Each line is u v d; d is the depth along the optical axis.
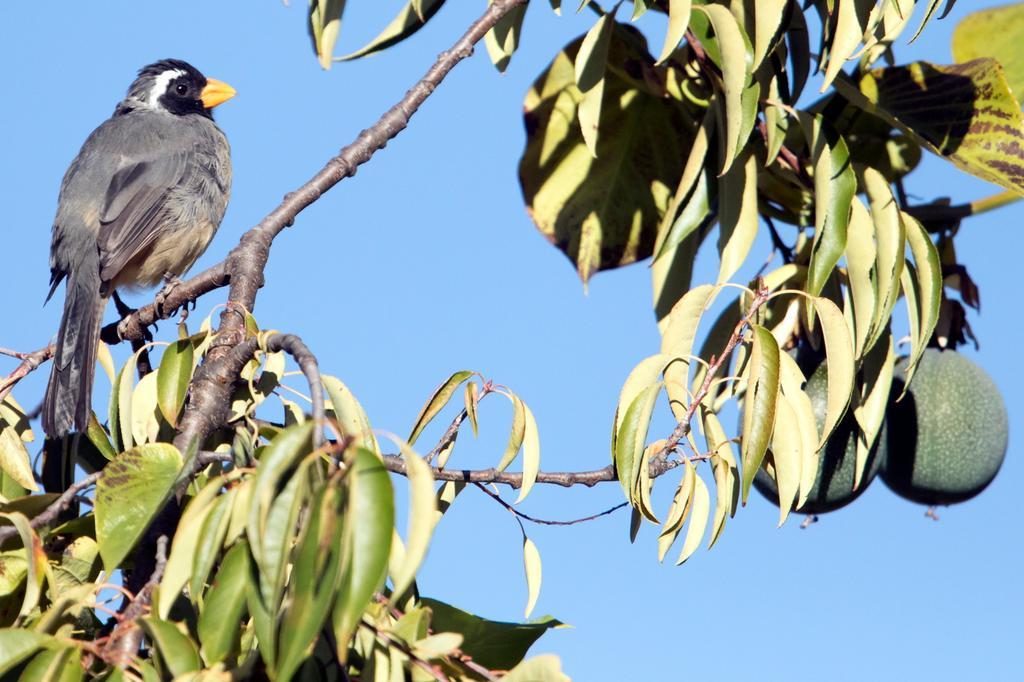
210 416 6.08
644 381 6.16
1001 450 8.60
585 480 6.41
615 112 9.48
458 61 8.04
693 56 8.72
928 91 8.05
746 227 7.73
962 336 8.70
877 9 7.00
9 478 7.31
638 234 9.59
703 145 7.71
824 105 8.77
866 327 7.12
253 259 7.31
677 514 6.08
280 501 4.12
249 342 6.02
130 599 4.96
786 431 6.20
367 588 3.79
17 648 4.41
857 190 7.91
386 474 3.92
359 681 4.80
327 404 6.43
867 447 7.46
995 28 9.17
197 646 4.81
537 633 5.66
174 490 4.95
